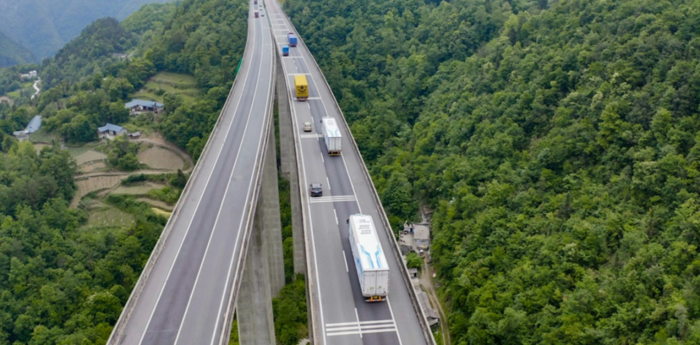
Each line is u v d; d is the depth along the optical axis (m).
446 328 76.19
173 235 64.19
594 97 82.19
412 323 53.03
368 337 51.19
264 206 89.12
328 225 69.44
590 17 103.19
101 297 85.25
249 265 71.19
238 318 73.19
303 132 97.94
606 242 65.31
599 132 77.88
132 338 48.12
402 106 128.62
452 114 111.56
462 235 85.00
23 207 108.88
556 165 82.88
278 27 171.25
